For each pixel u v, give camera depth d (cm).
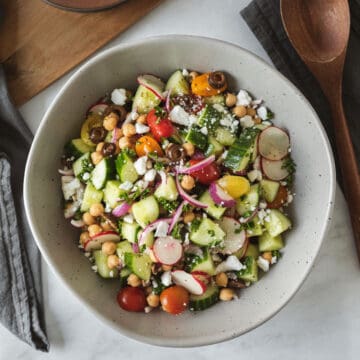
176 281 66
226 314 66
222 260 66
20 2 75
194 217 65
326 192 63
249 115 68
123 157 65
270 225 66
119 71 67
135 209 64
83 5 72
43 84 74
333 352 74
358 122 73
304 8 70
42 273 75
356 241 72
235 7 74
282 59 73
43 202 66
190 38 65
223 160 66
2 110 73
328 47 69
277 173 67
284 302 64
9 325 73
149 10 74
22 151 75
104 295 67
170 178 64
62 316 75
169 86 68
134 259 65
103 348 75
